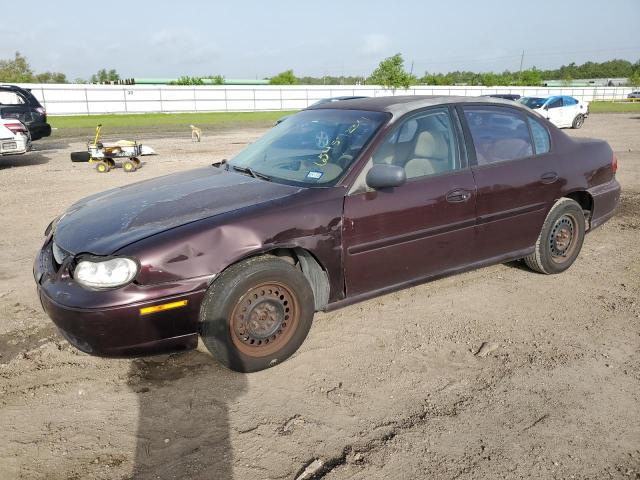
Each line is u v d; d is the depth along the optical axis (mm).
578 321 3986
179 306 2945
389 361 3428
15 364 3418
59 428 2773
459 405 2955
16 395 3074
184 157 14070
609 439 2660
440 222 3834
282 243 3193
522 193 4293
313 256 3418
